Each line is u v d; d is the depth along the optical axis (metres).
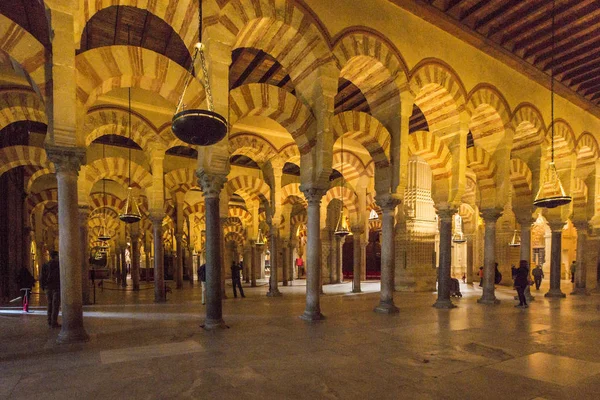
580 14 7.72
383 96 7.70
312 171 6.66
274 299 10.07
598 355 4.39
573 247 20.28
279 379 3.53
